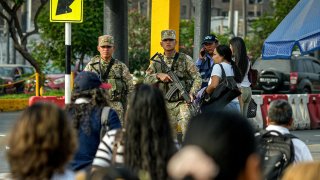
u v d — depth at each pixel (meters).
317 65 53.44
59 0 19.22
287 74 51.59
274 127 11.36
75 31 54.94
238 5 148.50
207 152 4.93
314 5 24.56
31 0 91.81
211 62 21.34
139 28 67.69
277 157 11.14
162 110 9.15
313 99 35.62
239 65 18.02
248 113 19.03
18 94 53.91
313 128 35.34
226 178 4.95
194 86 18.27
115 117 11.19
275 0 87.31
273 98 33.84
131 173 7.05
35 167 6.69
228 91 17.22
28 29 90.19
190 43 70.81
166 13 28.59
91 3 55.47
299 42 24.03
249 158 5.11
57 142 6.74
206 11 34.91
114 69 17.64
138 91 9.21
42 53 57.66
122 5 28.69
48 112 6.80
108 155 9.44
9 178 6.84
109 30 28.67
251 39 83.50
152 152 9.00
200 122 5.07
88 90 11.29
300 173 6.25
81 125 11.05
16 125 6.80
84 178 7.14
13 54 81.75
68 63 19.14
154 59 18.73
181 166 4.88
